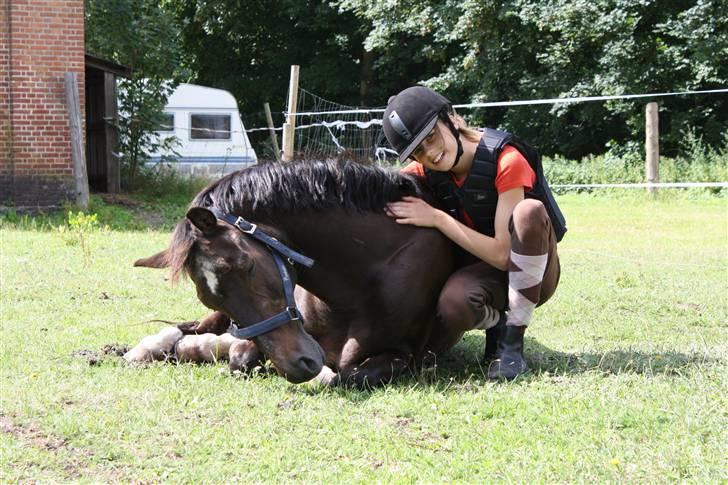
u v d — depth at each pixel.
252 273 4.25
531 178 5.02
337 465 3.75
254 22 36.75
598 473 3.55
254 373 5.10
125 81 20.56
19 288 8.24
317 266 4.78
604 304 7.93
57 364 5.41
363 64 35.50
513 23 27.72
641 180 22.84
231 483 3.57
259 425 4.22
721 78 25.11
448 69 30.02
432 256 4.98
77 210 15.80
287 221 4.63
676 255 11.53
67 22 16.44
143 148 21.72
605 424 4.15
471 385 4.91
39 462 3.77
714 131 25.59
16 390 4.77
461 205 5.08
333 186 4.79
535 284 4.98
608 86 25.98
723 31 24.17
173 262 4.14
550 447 3.89
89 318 7.01
